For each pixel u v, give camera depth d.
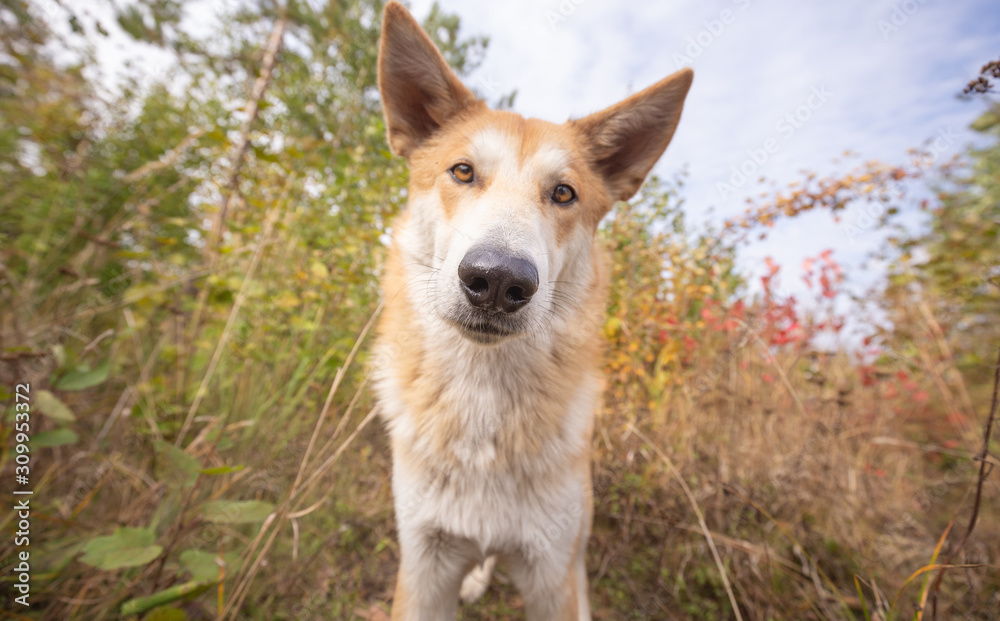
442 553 0.30
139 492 0.37
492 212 0.27
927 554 0.42
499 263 0.25
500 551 0.31
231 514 0.28
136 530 0.27
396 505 0.31
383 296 0.36
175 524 0.30
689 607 0.37
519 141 0.32
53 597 0.29
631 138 0.39
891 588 0.39
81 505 0.31
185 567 0.27
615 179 0.39
